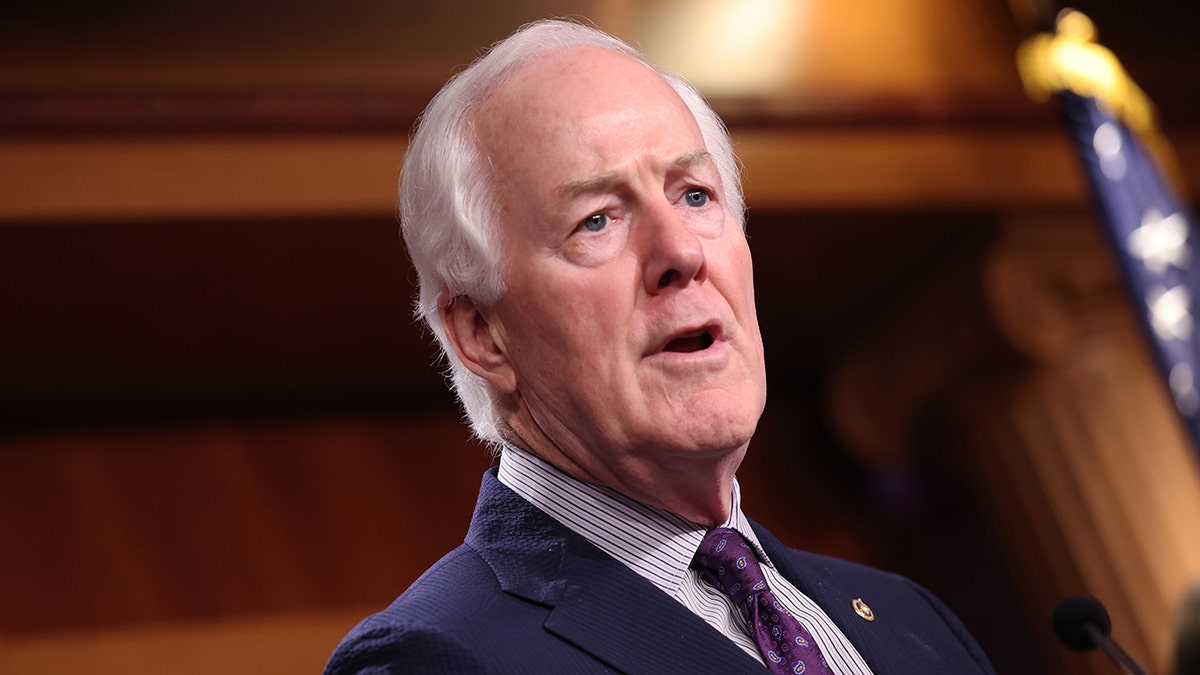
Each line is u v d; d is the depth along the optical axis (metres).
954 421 14.75
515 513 3.83
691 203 3.92
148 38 11.80
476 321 4.02
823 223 13.68
